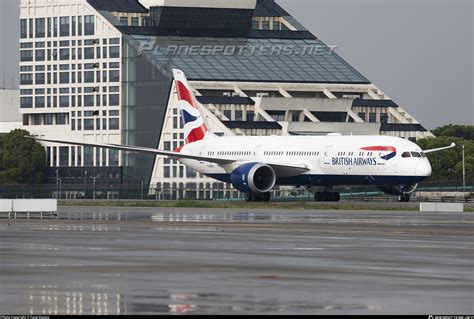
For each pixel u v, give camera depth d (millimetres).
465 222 188625
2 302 81062
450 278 96875
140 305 79812
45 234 155000
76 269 103812
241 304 80438
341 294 86062
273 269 104062
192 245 133625
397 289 89188
